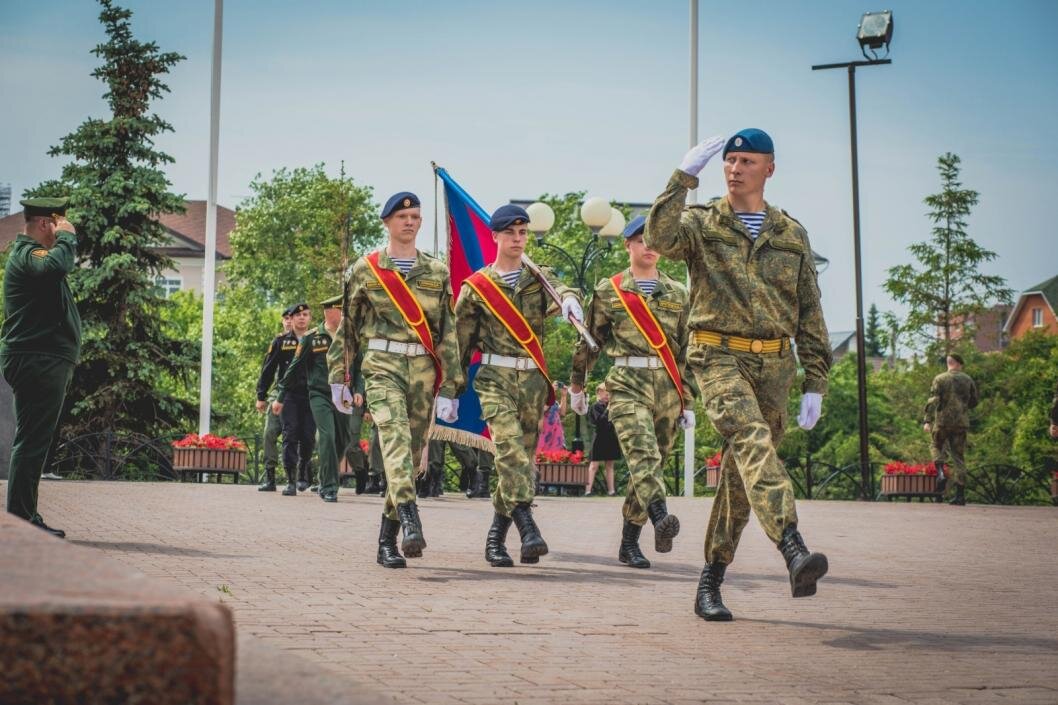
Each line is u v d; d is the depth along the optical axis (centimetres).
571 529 1273
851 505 2042
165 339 3206
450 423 980
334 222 4478
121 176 3150
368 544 1002
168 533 1019
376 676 466
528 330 909
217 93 2486
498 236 920
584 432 3012
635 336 941
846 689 471
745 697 452
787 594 770
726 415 615
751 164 632
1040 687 483
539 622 618
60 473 2402
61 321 837
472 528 1217
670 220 615
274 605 638
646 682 474
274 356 1758
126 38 3231
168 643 196
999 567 990
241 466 2148
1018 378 5375
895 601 751
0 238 9419
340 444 1608
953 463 2138
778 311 630
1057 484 2439
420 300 873
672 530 870
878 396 6638
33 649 194
